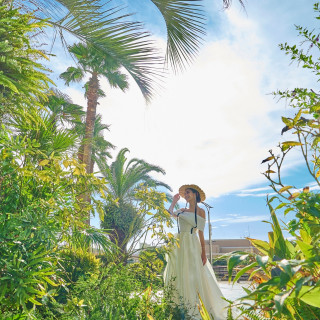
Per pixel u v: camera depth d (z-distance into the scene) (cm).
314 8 126
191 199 383
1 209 193
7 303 167
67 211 216
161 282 352
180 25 492
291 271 56
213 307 326
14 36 196
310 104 109
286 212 80
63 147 301
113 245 294
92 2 349
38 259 183
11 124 233
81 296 273
